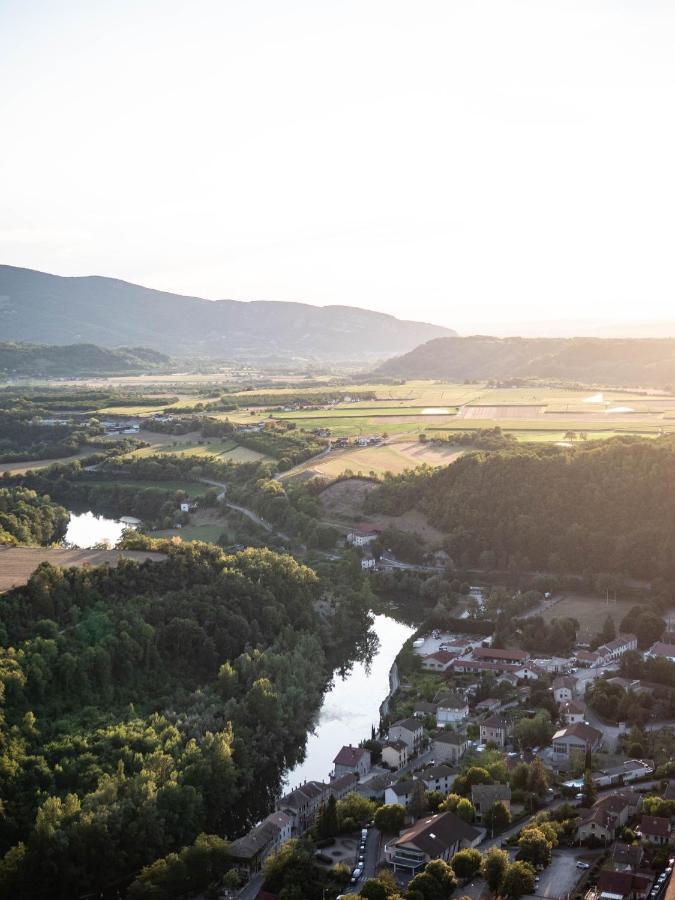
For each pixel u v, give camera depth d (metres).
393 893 165.50
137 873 187.25
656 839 182.00
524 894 168.25
